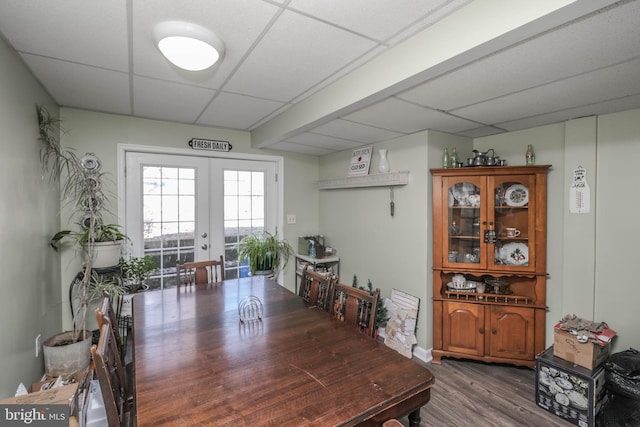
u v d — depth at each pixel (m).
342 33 1.52
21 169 1.88
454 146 2.98
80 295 2.44
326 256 3.85
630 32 1.24
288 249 4.02
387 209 3.19
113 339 1.39
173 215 3.40
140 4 1.32
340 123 2.55
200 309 2.05
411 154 2.92
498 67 1.56
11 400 1.48
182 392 1.14
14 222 1.77
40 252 2.22
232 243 3.76
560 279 2.55
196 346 1.52
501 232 2.70
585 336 2.05
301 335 1.65
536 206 2.56
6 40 1.61
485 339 2.66
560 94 1.92
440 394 2.30
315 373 1.28
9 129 1.70
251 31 1.50
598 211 2.34
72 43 1.65
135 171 3.18
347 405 1.08
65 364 2.12
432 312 2.82
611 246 2.29
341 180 3.69
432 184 2.81
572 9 1.04
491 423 2.00
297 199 4.14
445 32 1.39
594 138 2.35
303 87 2.24
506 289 2.75
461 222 2.83
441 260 2.75
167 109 2.81
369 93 1.83
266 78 2.07
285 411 1.04
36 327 2.12
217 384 1.19
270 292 2.45
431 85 1.78
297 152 4.06
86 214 2.78
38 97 2.19
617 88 1.82
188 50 1.54
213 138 3.52
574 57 1.45
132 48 1.70
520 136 2.79
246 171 3.81
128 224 3.15
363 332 1.77
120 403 1.38
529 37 1.27
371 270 3.40
